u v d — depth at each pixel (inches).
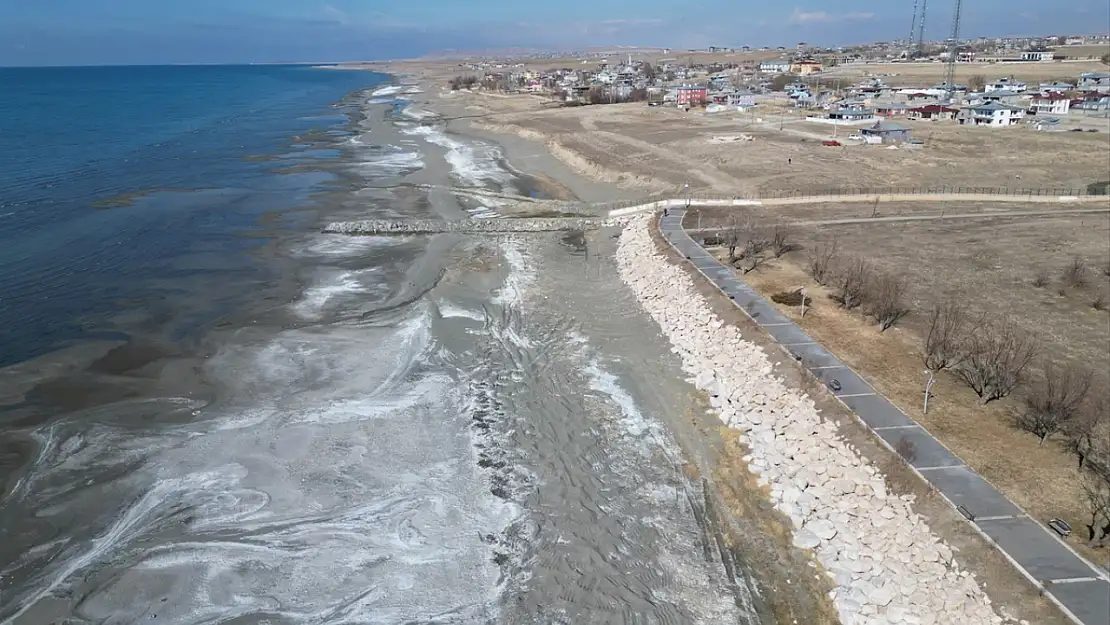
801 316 1509.6
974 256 1941.4
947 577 802.2
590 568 901.8
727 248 2009.1
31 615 820.0
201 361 1401.3
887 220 2349.9
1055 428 1032.8
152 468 1077.8
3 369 1352.1
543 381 1358.3
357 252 2082.9
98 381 1316.4
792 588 855.1
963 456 1002.1
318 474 1074.7
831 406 1139.9
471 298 1744.6
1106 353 1327.5
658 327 1601.9
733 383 1300.4
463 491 1043.9
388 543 941.2
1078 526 852.0
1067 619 720.3
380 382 1341.0
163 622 815.7
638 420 1224.2
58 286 1779.0
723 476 1067.3
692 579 882.1
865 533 896.9
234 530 957.8
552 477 1077.8
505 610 838.5
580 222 2422.5
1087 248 2005.4
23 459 1087.0
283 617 825.5
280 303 1690.5
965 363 1283.2
